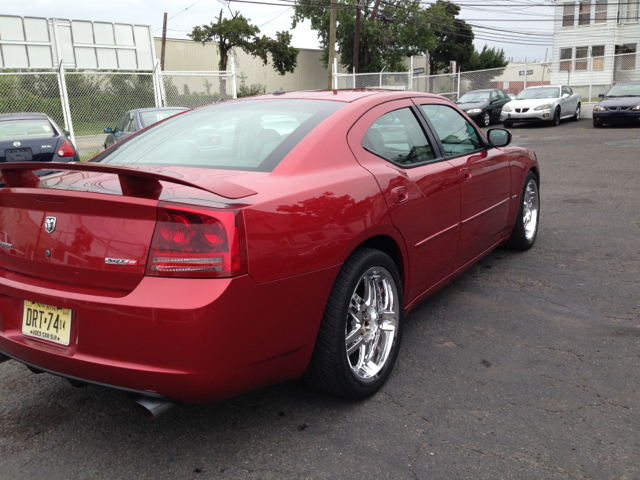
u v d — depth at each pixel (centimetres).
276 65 4194
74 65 1603
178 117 323
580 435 228
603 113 1759
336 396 262
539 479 203
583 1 3397
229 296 189
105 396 272
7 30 1491
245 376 205
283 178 229
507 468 209
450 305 376
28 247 218
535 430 233
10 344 226
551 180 877
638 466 209
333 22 2539
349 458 218
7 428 245
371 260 249
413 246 290
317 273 221
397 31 4384
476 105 2131
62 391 278
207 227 188
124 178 190
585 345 310
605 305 365
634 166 970
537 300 379
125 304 190
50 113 1478
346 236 234
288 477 208
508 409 249
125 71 1703
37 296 211
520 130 1900
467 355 303
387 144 292
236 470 213
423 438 229
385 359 271
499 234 426
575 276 423
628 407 248
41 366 220
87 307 198
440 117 355
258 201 204
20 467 218
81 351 203
